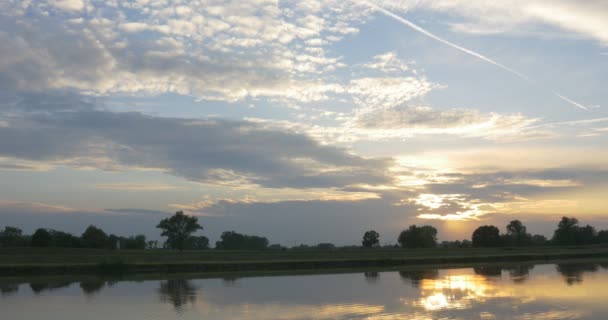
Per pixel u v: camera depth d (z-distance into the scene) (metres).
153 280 60.88
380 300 39.91
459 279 58.69
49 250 103.75
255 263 80.31
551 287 48.19
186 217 137.38
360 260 89.00
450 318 31.11
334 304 38.00
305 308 36.31
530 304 36.62
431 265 90.06
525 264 91.44
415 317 31.72
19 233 129.00
